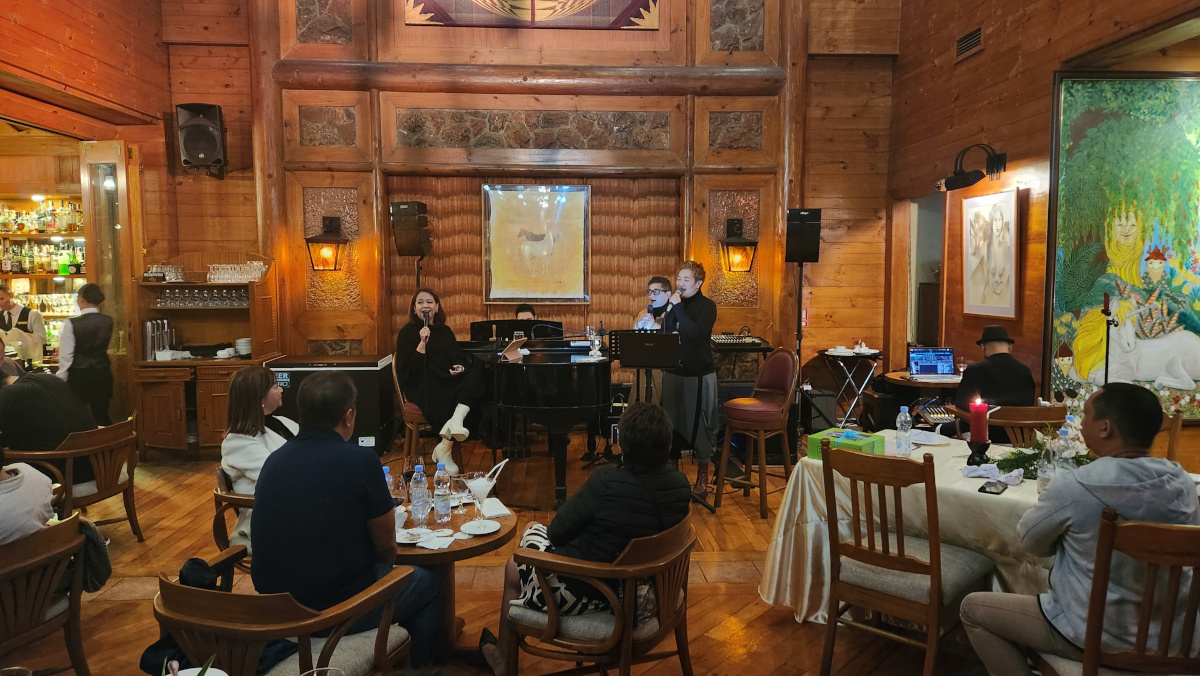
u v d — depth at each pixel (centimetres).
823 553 329
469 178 714
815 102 747
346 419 237
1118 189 503
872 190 754
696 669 294
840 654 306
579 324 732
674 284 726
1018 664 228
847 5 728
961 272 641
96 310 584
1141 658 195
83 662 266
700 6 675
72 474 393
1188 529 183
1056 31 504
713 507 500
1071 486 210
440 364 521
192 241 710
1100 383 510
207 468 605
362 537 227
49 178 715
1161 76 490
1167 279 508
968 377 471
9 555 235
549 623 238
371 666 217
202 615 189
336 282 689
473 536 270
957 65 627
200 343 681
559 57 676
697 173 685
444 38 672
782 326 691
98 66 582
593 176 709
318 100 671
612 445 660
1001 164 554
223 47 702
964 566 274
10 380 498
